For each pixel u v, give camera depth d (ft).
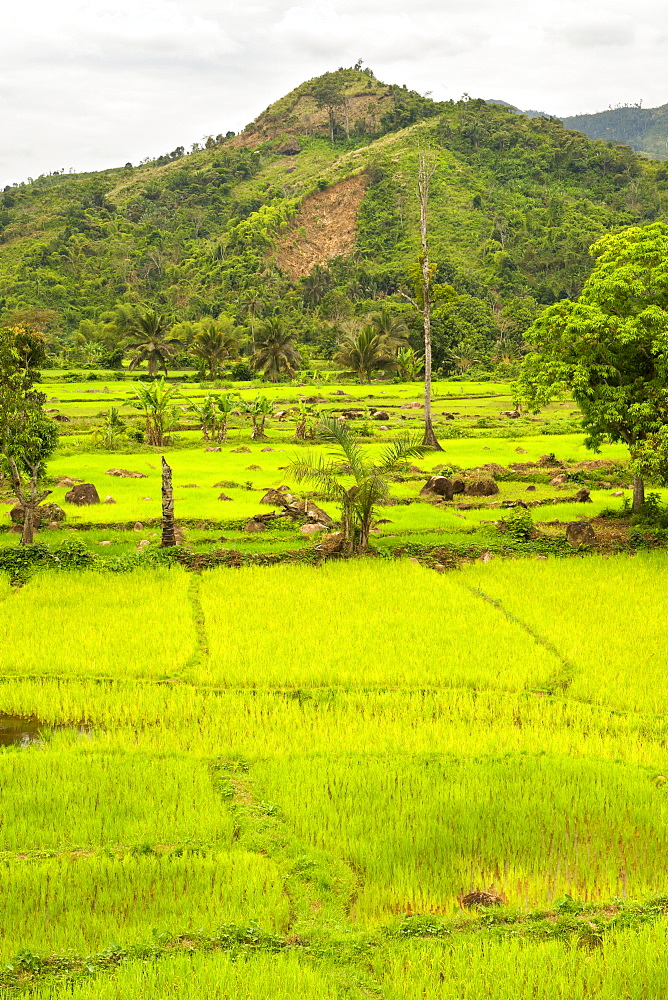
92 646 54.54
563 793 37.01
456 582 68.80
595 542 77.77
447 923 29.14
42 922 29.09
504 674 50.16
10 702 47.06
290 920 29.55
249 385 304.50
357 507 76.28
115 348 384.27
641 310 78.95
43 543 74.79
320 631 57.36
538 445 153.07
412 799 36.63
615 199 615.98
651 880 32.04
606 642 55.21
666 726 44.32
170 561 72.69
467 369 365.40
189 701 46.88
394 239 593.01
